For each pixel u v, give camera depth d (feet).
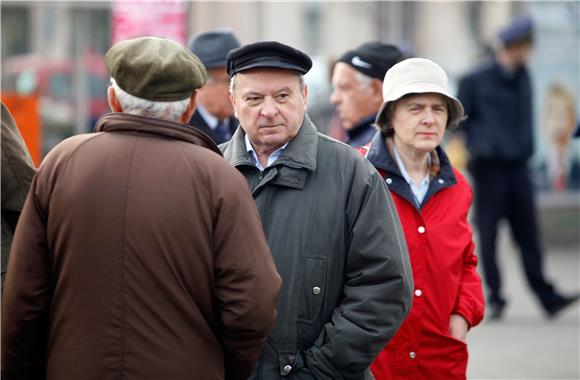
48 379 22.06
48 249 22.15
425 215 29.55
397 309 24.49
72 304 21.65
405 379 28.89
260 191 25.08
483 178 59.93
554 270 73.87
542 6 78.69
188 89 22.66
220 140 38.55
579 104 79.30
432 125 29.25
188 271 21.77
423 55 79.97
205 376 21.93
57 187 21.98
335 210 24.75
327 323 24.71
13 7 76.79
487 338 54.65
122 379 21.39
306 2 77.41
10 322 22.18
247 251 21.99
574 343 53.47
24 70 77.05
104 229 21.61
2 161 24.57
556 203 80.59
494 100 59.82
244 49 24.70
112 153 22.04
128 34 46.98
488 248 59.67
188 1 70.49
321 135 25.89
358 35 79.25
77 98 77.41
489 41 79.41
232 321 21.88
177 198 21.79
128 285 21.50
